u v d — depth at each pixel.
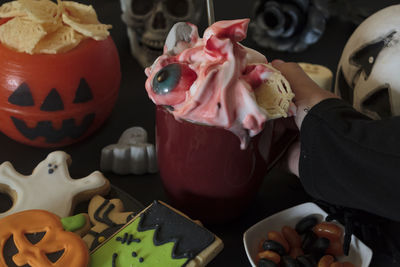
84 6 0.68
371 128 0.50
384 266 0.57
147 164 0.67
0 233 0.53
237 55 0.52
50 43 0.64
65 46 0.64
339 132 0.51
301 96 0.55
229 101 0.50
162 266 0.51
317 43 0.94
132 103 0.78
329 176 0.52
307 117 0.53
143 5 0.81
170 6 0.81
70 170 0.64
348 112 0.53
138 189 0.65
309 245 0.57
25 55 0.63
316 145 0.52
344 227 0.58
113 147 0.66
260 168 0.56
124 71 0.84
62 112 0.65
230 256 0.58
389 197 0.49
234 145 0.53
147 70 0.55
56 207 0.58
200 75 0.51
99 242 0.54
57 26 0.64
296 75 0.57
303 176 0.54
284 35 0.90
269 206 0.64
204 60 0.53
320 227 0.57
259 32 0.92
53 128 0.66
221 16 0.99
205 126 0.52
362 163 0.50
